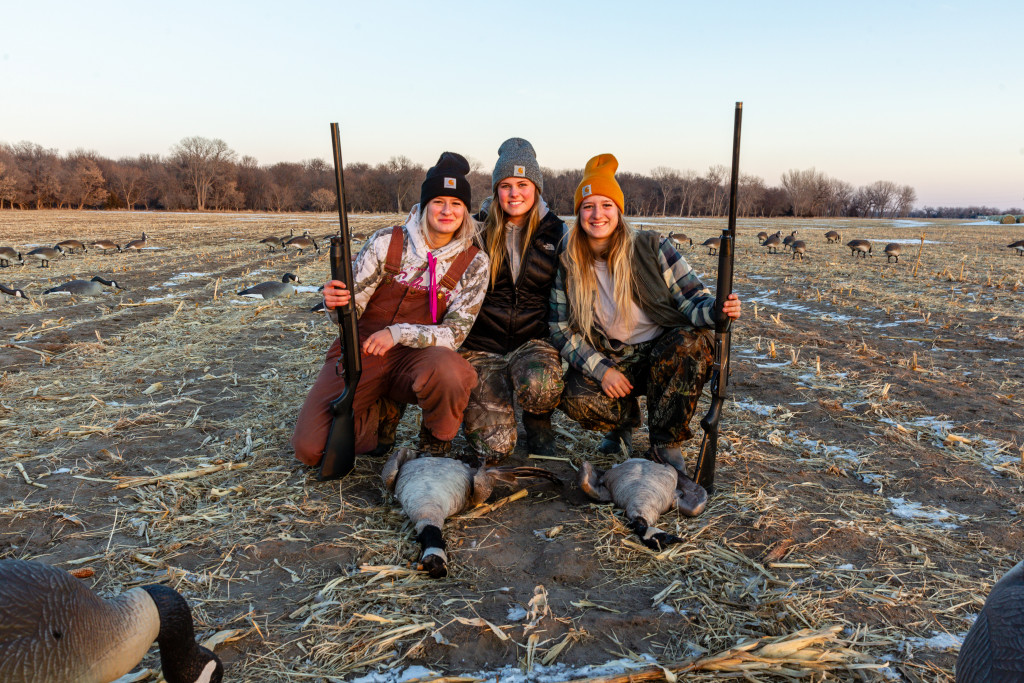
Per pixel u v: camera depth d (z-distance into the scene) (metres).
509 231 4.14
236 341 7.76
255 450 4.33
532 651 2.46
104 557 3.05
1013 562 3.16
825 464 4.30
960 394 5.91
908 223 74.19
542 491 3.86
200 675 2.03
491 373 4.15
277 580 2.92
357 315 3.85
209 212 97.06
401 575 2.95
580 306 3.98
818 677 2.35
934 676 2.37
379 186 111.00
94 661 1.67
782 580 2.94
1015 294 12.87
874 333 9.12
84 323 8.90
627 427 4.45
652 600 2.80
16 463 4.09
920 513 3.64
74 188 97.25
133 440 4.50
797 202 119.75
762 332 8.97
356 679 2.33
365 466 4.11
